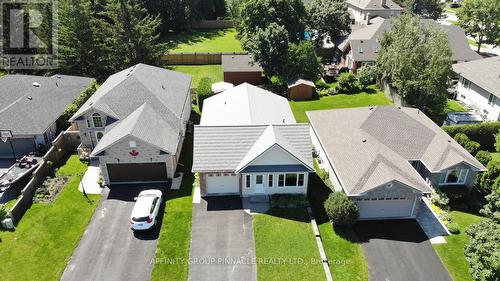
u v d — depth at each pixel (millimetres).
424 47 44500
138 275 25172
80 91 46969
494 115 47531
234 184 32844
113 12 54438
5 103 40875
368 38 62812
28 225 29266
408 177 30141
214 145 32781
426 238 28656
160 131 35344
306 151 32750
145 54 56969
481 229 23781
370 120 37281
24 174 34062
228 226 29359
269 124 34219
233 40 81875
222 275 25188
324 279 24938
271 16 60125
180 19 85812
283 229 29062
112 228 29109
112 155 33000
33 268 25609
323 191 33312
